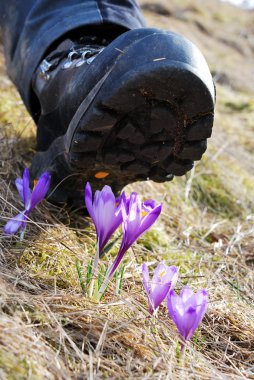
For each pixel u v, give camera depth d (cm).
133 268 61
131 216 51
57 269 55
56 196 63
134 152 56
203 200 91
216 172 99
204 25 341
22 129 82
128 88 51
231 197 94
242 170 108
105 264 59
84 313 49
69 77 60
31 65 68
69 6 68
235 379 49
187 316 48
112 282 55
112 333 49
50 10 69
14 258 55
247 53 334
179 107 53
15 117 85
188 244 74
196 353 50
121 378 45
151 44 51
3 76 105
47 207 65
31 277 53
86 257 58
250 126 142
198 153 56
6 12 75
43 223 60
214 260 71
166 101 52
